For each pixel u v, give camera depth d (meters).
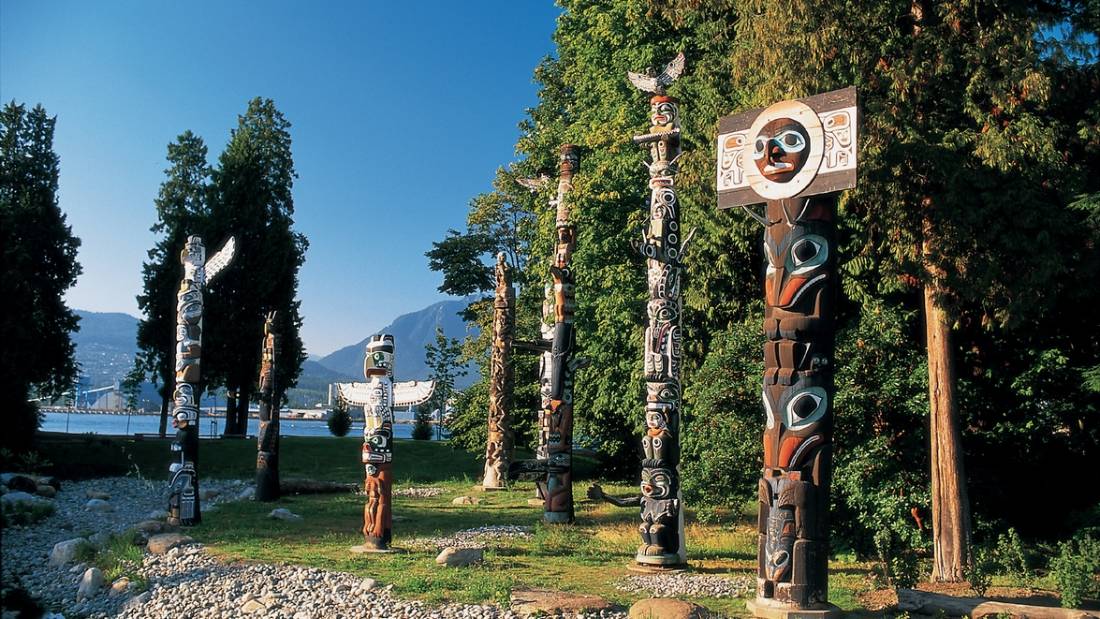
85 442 34.72
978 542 15.42
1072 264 13.49
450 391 37.72
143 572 12.86
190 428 17.42
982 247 13.19
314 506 21.31
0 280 31.45
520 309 38.16
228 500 23.39
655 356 13.44
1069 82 13.89
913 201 13.42
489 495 24.78
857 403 14.77
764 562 9.77
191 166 45.59
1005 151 12.27
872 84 13.62
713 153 17.38
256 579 11.92
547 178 26.16
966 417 15.61
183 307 17.69
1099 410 15.17
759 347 16.59
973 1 12.91
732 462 16.16
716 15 18.17
